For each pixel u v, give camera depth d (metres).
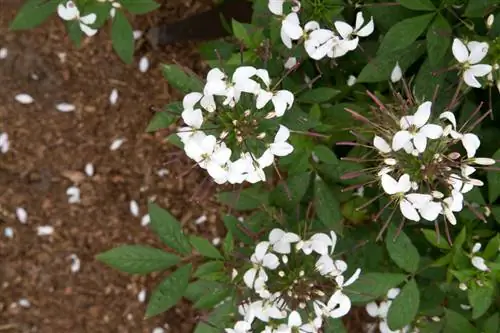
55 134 1.11
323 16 0.69
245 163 0.60
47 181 1.12
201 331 0.72
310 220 0.75
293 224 0.76
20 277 1.12
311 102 0.72
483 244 0.78
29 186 1.11
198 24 1.00
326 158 0.72
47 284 1.13
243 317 0.71
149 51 1.09
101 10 0.76
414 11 0.70
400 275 0.70
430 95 0.70
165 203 1.13
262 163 0.61
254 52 0.73
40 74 1.09
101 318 1.13
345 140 0.76
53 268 1.12
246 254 0.73
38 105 1.10
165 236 0.74
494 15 0.69
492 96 0.77
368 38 0.80
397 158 0.59
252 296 0.68
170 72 0.67
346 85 0.81
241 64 0.67
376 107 0.73
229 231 0.72
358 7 0.72
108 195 1.12
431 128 0.57
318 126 0.72
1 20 1.08
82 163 1.12
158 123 0.70
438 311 0.78
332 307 0.66
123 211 1.13
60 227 1.12
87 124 1.11
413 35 0.67
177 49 1.10
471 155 0.60
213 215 1.12
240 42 0.73
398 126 0.59
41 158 1.11
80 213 1.12
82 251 1.13
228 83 0.59
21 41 1.08
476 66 0.64
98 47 1.09
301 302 0.65
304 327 0.66
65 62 1.10
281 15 0.68
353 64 0.80
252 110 0.60
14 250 1.12
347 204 0.84
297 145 0.72
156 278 1.13
